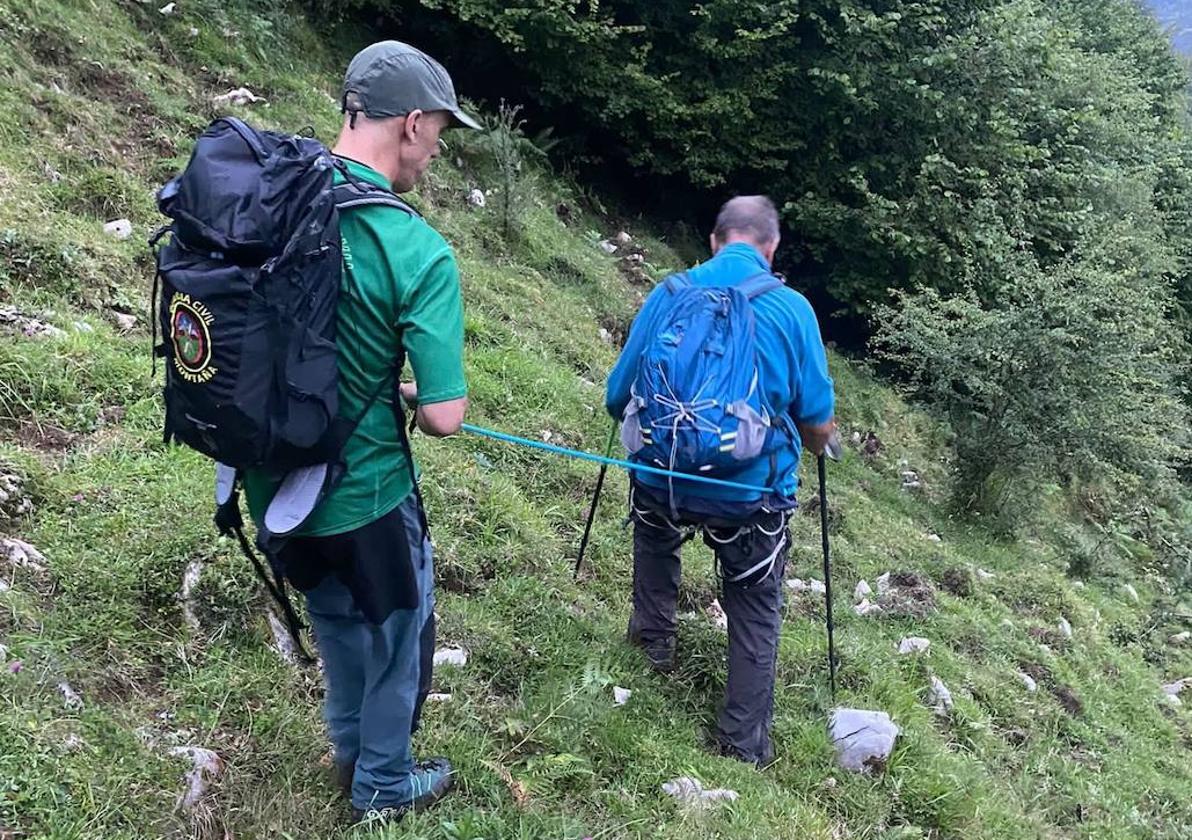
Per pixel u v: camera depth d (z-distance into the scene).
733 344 3.35
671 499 3.48
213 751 2.71
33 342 4.05
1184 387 12.98
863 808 3.69
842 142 11.83
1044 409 8.88
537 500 5.00
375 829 2.60
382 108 2.16
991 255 10.72
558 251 9.05
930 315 9.42
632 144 11.39
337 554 2.20
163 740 2.66
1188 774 5.91
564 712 3.39
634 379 3.62
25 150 5.35
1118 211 12.96
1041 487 9.66
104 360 4.13
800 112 11.52
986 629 6.22
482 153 9.49
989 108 11.68
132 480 3.55
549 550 4.48
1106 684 6.64
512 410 5.75
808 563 6.12
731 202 3.75
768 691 3.75
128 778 2.45
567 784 3.11
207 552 3.28
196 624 3.09
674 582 4.06
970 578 7.07
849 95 10.93
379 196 2.09
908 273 11.52
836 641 4.87
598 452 5.80
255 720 2.86
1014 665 5.99
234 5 8.51
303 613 3.29
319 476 2.10
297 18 9.33
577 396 6.31
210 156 1.96
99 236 5.08
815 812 3.45
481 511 4.42
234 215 1.90
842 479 8.70
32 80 5.98
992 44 11.36
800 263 12.45
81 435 3.77
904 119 11.53
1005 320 8.68
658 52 11.41
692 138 11.38
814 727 4.01
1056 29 12.65
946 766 4.11
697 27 11.27
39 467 3.41
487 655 3.60
